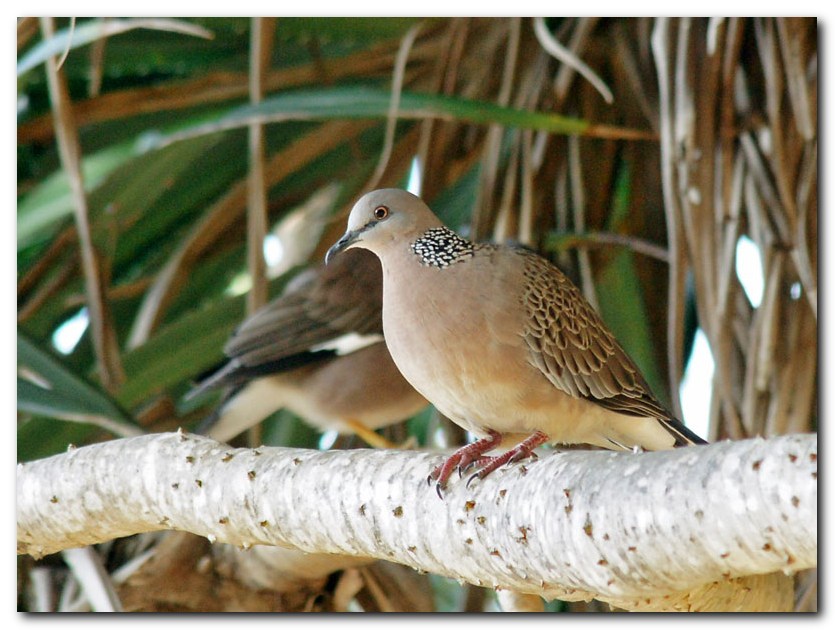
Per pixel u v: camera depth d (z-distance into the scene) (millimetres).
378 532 5008
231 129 10242
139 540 8633
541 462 4641
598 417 7105
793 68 7906
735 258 8070
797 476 3691
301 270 10477
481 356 6484
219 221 10086
